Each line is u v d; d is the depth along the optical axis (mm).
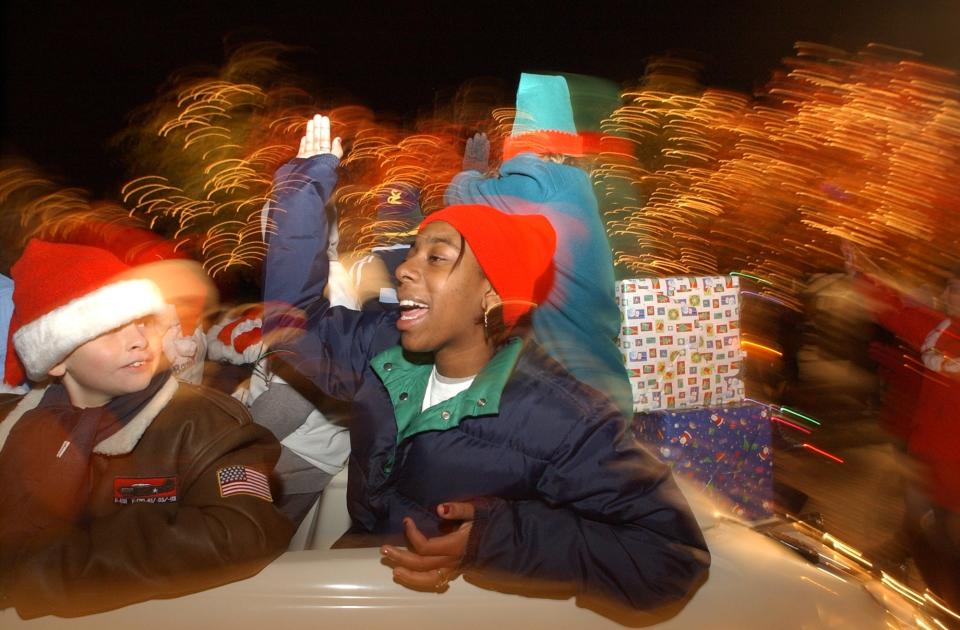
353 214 3404
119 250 2820
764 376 5574
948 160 8594
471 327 1984
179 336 2465
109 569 1741
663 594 1820
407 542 1854
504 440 1908
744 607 1909
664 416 2520
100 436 1908
